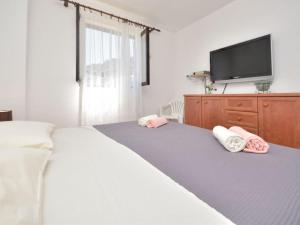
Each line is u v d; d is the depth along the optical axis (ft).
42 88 7.52
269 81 7.38
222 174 2.26
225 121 7.72
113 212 1.49
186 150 3.23
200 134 4.49
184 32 11.64
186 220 1.40
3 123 3.56
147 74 9.83
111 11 9.14
